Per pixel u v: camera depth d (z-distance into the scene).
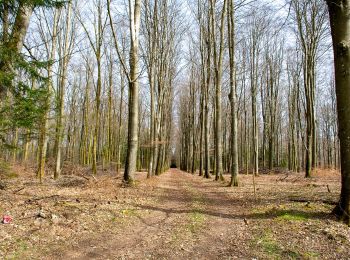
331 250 5.13
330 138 45.91
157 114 24.58
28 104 8.05
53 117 10.49
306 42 22.36
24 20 8.44
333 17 6.91
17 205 8.03
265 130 36.78
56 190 11.70
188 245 5.93
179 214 8.80
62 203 8.55
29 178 17.05
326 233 5.86
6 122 7.79
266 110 36.44
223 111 42.41
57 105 10.16
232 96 16.81
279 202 9.85
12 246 5.24
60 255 5.14
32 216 6.98
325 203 8.72
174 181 22.20
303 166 42.56
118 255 5.29
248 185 16.58
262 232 6.56
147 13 22.53
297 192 12.09
